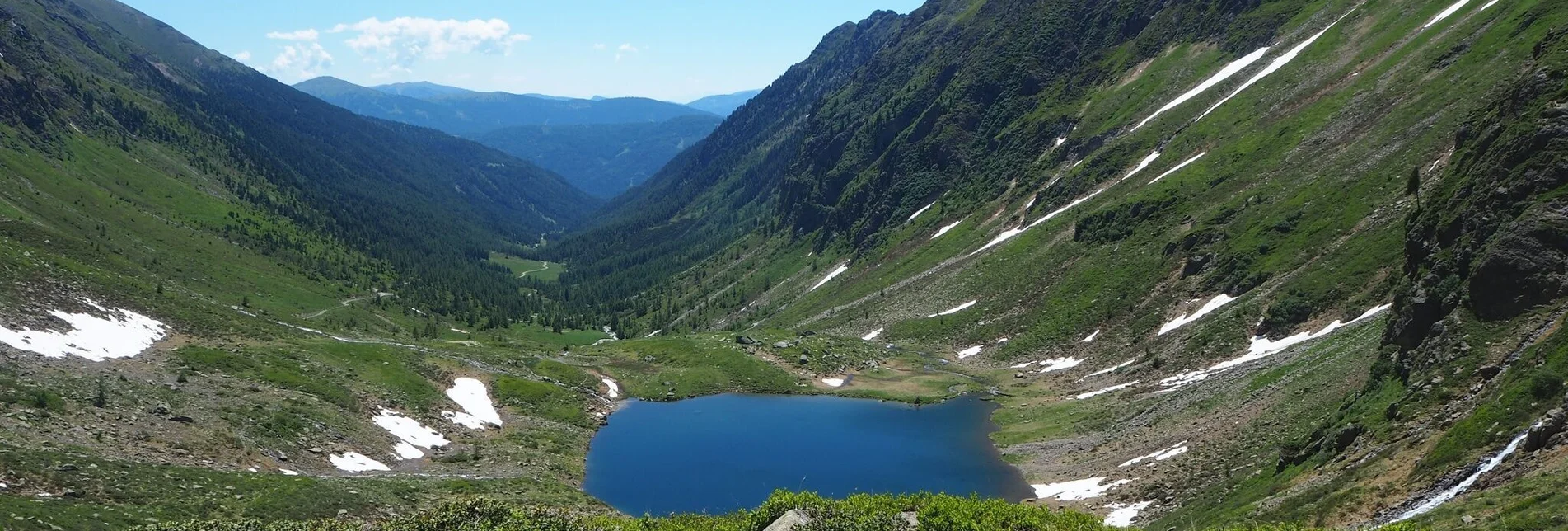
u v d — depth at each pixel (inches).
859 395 4562.0
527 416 3806.6
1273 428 2400.3
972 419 3966.5
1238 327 3799.2
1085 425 3444.9
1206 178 5605.3
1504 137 2324.1
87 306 3312.0
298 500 1941.4
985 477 3065.9
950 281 6525.6
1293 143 5344.5
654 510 2792.8
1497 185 2226.9
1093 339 4736.7
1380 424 1845.5
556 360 4950.8
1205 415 2891.2
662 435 3809.1
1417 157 4153.5
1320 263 3890.3
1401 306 2314.2
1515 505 1162.6
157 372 2903.5
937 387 4635.8
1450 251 2236.7
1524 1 4835.1
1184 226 5226.4
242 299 7007.9
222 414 2615.7
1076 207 6624.0
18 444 1817.2
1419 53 5319.9
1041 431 3558.1
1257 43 7470.5
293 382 3179.1
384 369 3693.4
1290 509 1647.4
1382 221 3887.8
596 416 4045.3
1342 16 6914.4
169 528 1480.1
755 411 4281.5
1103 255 5536.4
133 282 4148.6
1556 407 1371.8
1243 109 6373.0
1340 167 4630.9
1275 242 4360.2
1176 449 2679.6
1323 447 1937.7
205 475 2003.0
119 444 2127.2
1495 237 2066.9
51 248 5615.2
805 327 7003.0
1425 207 2556.6
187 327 3612.2
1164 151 6579.7
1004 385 4544.8
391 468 2780.5
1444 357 1931.6
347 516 1955.0
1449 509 1272.1
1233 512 1801.2
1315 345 3088.1
